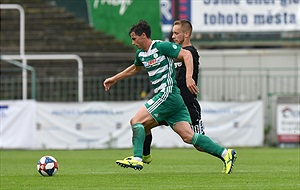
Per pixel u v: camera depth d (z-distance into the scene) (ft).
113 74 253.44
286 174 105.81
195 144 104.22
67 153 186.80
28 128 211.41
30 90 242.99
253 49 249.96
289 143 220.64
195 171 114.93
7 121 211.00
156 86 102.17
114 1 269.64
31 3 286.46
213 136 216.54
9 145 210.59
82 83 234.17
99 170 119.03
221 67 247.91
